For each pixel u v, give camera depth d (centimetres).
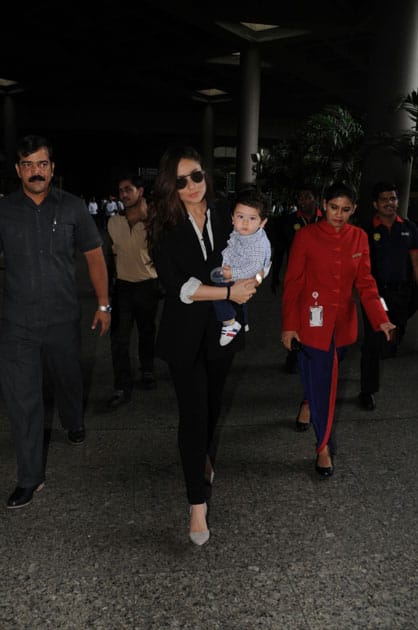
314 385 330
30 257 303
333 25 2316
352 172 1462
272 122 4947
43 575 246
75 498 310
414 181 1698
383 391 496
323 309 323
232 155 6034
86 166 6375
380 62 1459
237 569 252
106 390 490
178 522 288
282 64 3061
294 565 255
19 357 304
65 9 2539
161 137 5762
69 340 329
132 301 452
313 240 324
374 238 500
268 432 405
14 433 303
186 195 255
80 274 1302
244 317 282
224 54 3017
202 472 270
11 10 2581
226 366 288
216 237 266
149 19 2578
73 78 3856
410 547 270
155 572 249
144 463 353
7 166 4409
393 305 503
